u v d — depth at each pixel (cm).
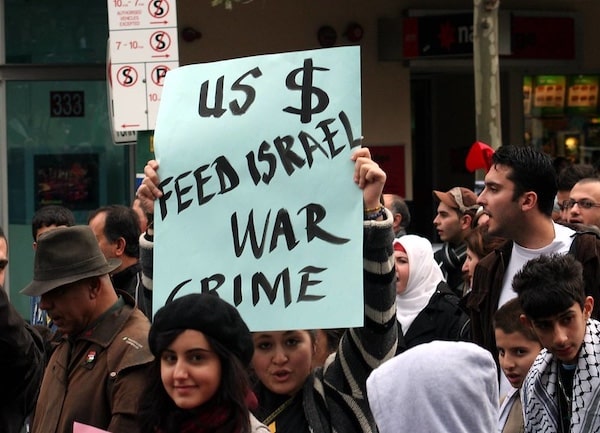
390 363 335
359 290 402
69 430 461
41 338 565
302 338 408
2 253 603
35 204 1288
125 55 789
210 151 427
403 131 1492
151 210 440
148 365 452
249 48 1399
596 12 1577
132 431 444
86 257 469
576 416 434
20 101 1279
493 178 534
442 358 328
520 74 1595
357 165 411
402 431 325
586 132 1634
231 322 344
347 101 418
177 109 436
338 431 403
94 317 470
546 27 1527
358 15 1448
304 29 1423
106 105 1298
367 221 408
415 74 1641
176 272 422
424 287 664
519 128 1602
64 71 1279
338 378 412
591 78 1623
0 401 514
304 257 409
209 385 339
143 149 813
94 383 461
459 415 324
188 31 1363
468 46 1405
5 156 1269
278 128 423
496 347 536
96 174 1301
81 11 1284
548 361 450
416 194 1705
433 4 1477
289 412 409
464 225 791
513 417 484
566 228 547
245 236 418
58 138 1291
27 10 1273
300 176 416
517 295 476
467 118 1672
